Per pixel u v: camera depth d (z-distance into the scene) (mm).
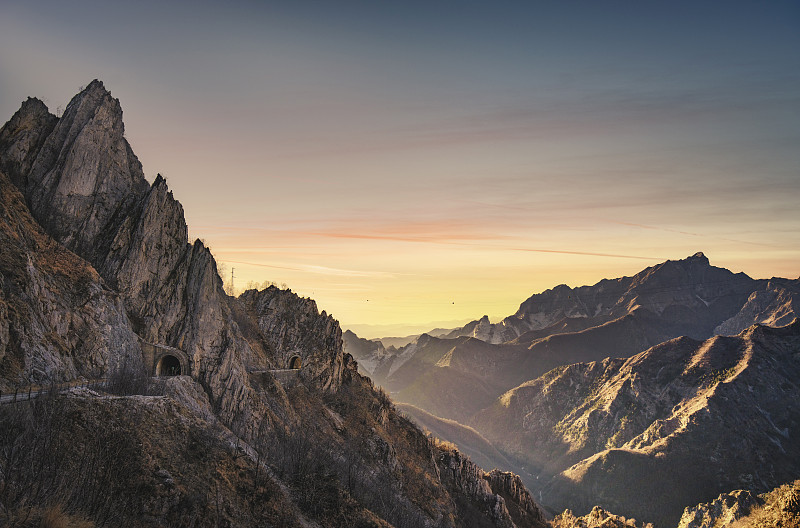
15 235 86125
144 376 91188
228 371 103938
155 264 105562
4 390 68062
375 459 136875
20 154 102938
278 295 162500
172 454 73000
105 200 107000
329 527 84375
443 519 135375
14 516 48719
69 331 85812
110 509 58219
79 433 65000
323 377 151000
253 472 81312
